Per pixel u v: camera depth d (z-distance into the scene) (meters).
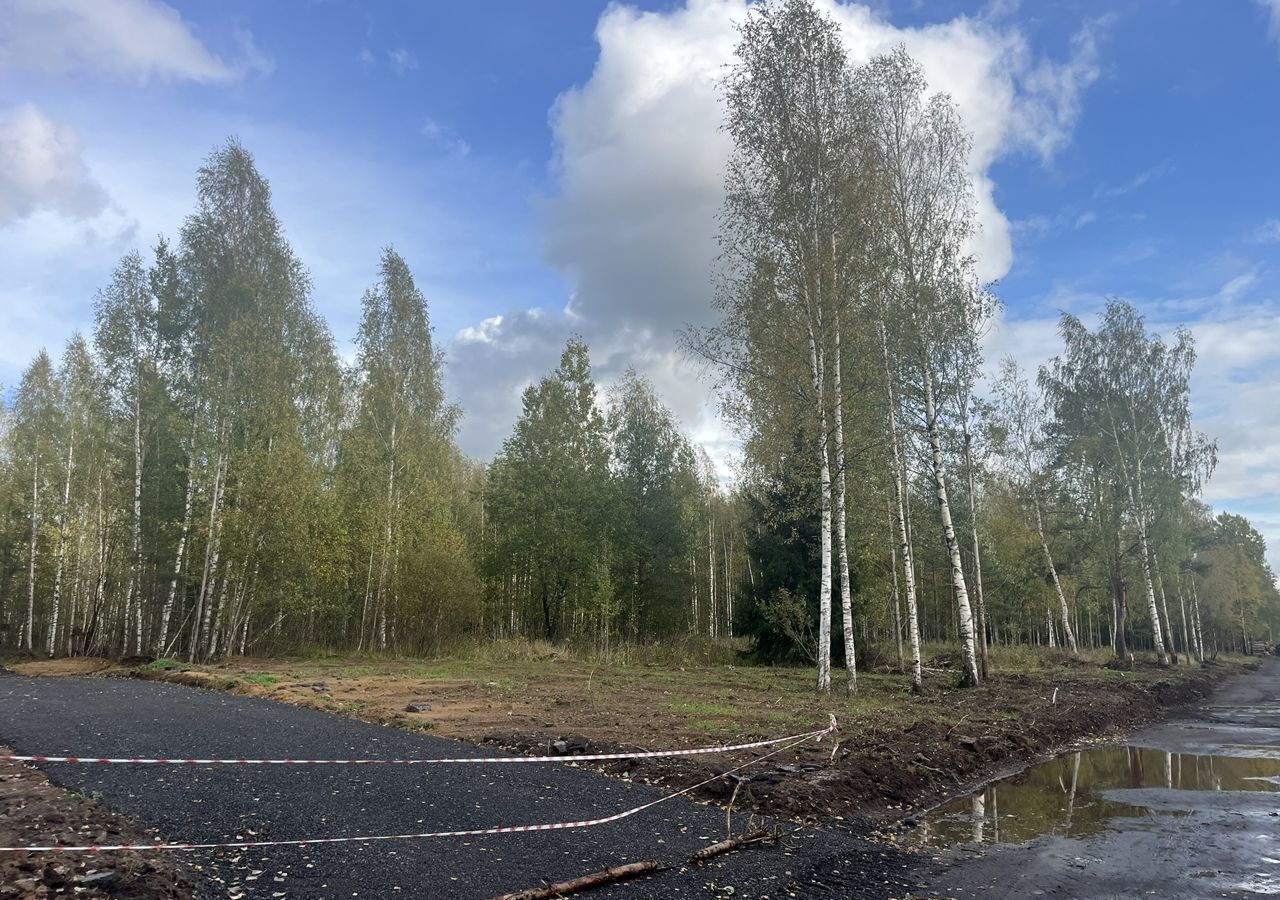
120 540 30.55
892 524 23.95
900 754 10.61
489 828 6.75
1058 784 10.80
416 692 16.78
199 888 5.02
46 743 9.92
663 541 42.31
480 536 45.16
